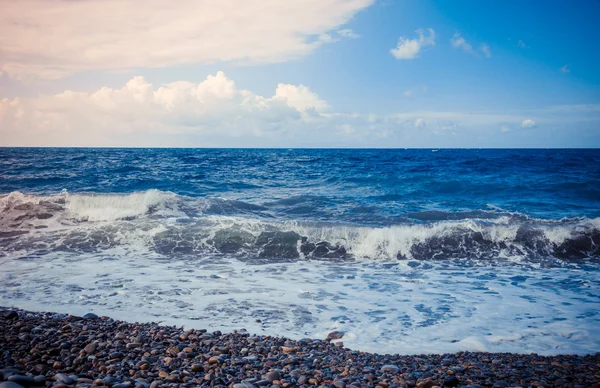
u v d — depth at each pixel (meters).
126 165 32.22
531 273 9.97
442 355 5.52
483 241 12.11
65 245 11.38
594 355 5.59
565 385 4.49
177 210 15.29
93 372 4.25
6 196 14.74
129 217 14.27
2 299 7.35
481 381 4.53
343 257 11.37
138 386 3.85
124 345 5.13
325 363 4.96
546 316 7.09
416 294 8.29
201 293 8.02
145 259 10.51
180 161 39.44
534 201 19.67
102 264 9.92
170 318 6.65
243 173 29.53
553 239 12.09
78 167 29.62
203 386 4.04
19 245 11.29
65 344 4.95
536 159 44.31
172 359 4.73
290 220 14.63
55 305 7.11
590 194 21.23
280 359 5.02
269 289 8.44
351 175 28.42
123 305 7.20
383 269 10.27
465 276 9.69
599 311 7.33
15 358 4.47
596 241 12.01
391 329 6.48
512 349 5.80
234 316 6.86
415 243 11.98
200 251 11.37
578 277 9.62
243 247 11.75
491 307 7.53
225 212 15.59
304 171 31.53
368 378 4.46
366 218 15.34
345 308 7.40
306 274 9.70
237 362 4.77
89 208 14.53
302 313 7.11
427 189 22.78
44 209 14.16
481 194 21.55
